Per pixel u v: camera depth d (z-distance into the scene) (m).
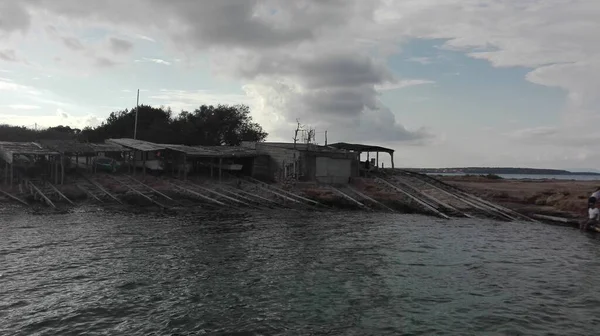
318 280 18.23
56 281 17.47
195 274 18.83
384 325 13.39
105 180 47.84
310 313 14.32
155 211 40.12
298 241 27.05
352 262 21.67
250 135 79.12
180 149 52.56
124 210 40.00
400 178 58.44
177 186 47.56
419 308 14.95
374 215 41.94
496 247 26.58
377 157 65.38
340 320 13.74
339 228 32.84
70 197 42.59
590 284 18.27
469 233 32.12
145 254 22.53
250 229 31.42
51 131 68.88
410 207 45.19
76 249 23.44
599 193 34.03
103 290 16.41
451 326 13.37
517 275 19.70
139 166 55.78
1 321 13.24
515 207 44.59
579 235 31.86
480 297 16.27
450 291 16.98
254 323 13.38
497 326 13.40
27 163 47.62
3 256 21.53
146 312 14.18
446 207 44.31
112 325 13.05
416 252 24.48
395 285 17.67
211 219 36.34
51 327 12.84
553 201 44.62
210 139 73.38
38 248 23.48
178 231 29.81
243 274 18.98
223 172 57.22
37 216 35.22
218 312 14.28
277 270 19.80
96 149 49.72
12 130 64.69
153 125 69.88
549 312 14.69
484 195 51.00
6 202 39.66
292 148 55.53
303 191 49.16
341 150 60.62
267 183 54.25
